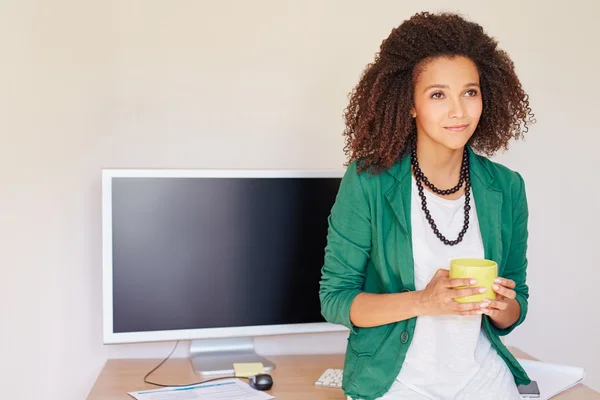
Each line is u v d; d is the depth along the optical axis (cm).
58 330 221
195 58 225
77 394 223
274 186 209
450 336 151
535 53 242
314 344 236
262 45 228
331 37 232
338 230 161
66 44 218
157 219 202
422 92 150
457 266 138
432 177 156
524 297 168
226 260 206
